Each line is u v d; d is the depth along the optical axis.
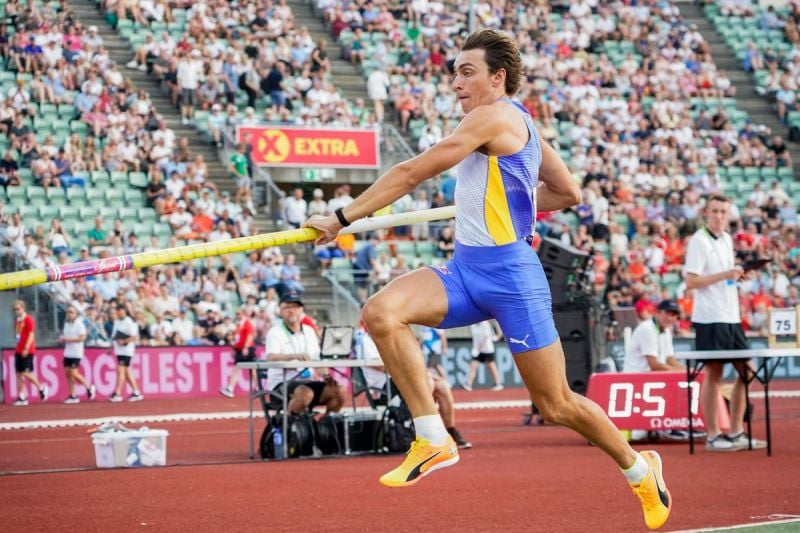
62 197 56.88
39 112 60.03
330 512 17.47
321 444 27.20
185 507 18.31
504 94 12.95
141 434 25.16
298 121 63.94
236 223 57.62
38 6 63.31
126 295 53.00
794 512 16.64
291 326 28.33
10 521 17.06
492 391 54.09
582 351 33.94
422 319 12.54
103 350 51.62
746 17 84.44
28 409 46.38
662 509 13.65
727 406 28.62
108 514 17.69
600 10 79.38
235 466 25.03
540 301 12.68
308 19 72.88
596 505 17.66
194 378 53.09
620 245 63.47
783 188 73.25
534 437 31.06
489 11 75.88
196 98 64.38
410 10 73.88
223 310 55.09
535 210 12.99
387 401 27.98
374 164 64.25
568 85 73.81
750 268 24.91
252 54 66.31
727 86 78.31
